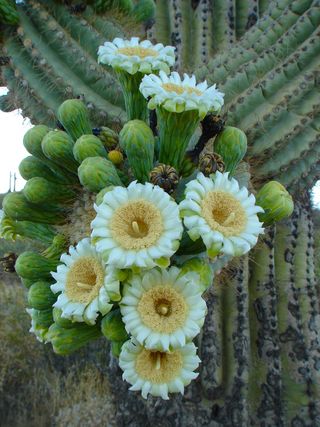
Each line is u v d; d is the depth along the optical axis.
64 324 0.42
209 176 0.45
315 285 0.86
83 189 0.51
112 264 0.37
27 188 0.50
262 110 0.66
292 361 0.84
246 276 0.82
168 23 0.94
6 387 1.65
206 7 0.89
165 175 0.44
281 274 0.85
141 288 0.37
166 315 0.38
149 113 0.53
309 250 0.86
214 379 0.82
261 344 0.84
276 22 0.71
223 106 0.67
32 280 0.49
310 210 0.88
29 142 0.52
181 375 0.38
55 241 0.52
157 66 0.48
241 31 0.93
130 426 0.94
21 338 1.74
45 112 0.67
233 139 0.49
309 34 0.67
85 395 1.46
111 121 0.65
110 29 0.69
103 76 0.65
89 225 0.50
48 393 1.64
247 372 0.82
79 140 0.48
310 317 0.85
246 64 0.69
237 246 0.38
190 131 0.45
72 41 0.67
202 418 0.83
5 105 0.76
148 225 0.38
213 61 0.74
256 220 0.40
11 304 1.82
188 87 0.44
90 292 0.39
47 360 1.73
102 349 1.63
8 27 0.66
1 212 0.57
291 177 0.70
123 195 0.39
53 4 0.67
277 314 0.85
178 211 0.38
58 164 0.50
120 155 0.50
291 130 0.65
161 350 0.36
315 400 0.83
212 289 0.67
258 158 0.67
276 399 0.83
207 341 0.82
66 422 1.38
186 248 0.42
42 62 0.65
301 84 0.65
